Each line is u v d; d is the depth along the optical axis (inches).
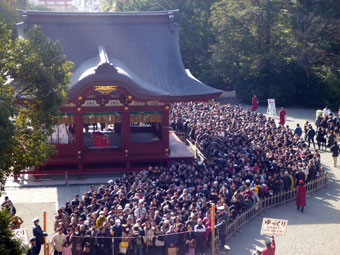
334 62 2918.3
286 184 1337.4
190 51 3043.8
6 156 880.3
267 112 2603.3
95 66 1443.2
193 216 963.3
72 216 969.5
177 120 1939.0
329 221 1203.2
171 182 1226.6
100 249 903.1
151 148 1537.9
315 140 2073.1
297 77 2866.6
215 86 3120.1
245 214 1176.2
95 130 1887.3
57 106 1000.9
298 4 2847.0
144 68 1609.3
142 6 3228.3
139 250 938.7
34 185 1424.7
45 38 1000.9
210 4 3319.4
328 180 1519.4
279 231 866.8
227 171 1302.9
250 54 2837.1
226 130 1679.4
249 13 2800.2
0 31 960.9
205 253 985.5
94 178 1508.4
